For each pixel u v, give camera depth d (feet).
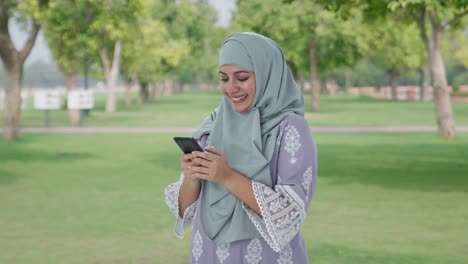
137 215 25.71
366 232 22.39
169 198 8.66
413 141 58.23
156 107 148.15
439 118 61.11
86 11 81.71
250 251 7.89
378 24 59.98
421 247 20.26
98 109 138.00
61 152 51.37
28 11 59.72
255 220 7.66
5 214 26.08
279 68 7.93
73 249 20.22
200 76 332.39
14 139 62.75
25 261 18.83
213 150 7.62
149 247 20.43
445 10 36.47
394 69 198.29
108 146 56.24
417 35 147.54
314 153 7.91
